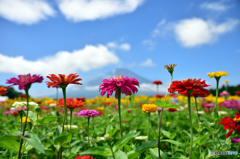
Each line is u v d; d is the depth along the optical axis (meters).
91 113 0.59
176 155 0.35
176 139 0.79
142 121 1.25
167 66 0.41
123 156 0.33
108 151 0.30
